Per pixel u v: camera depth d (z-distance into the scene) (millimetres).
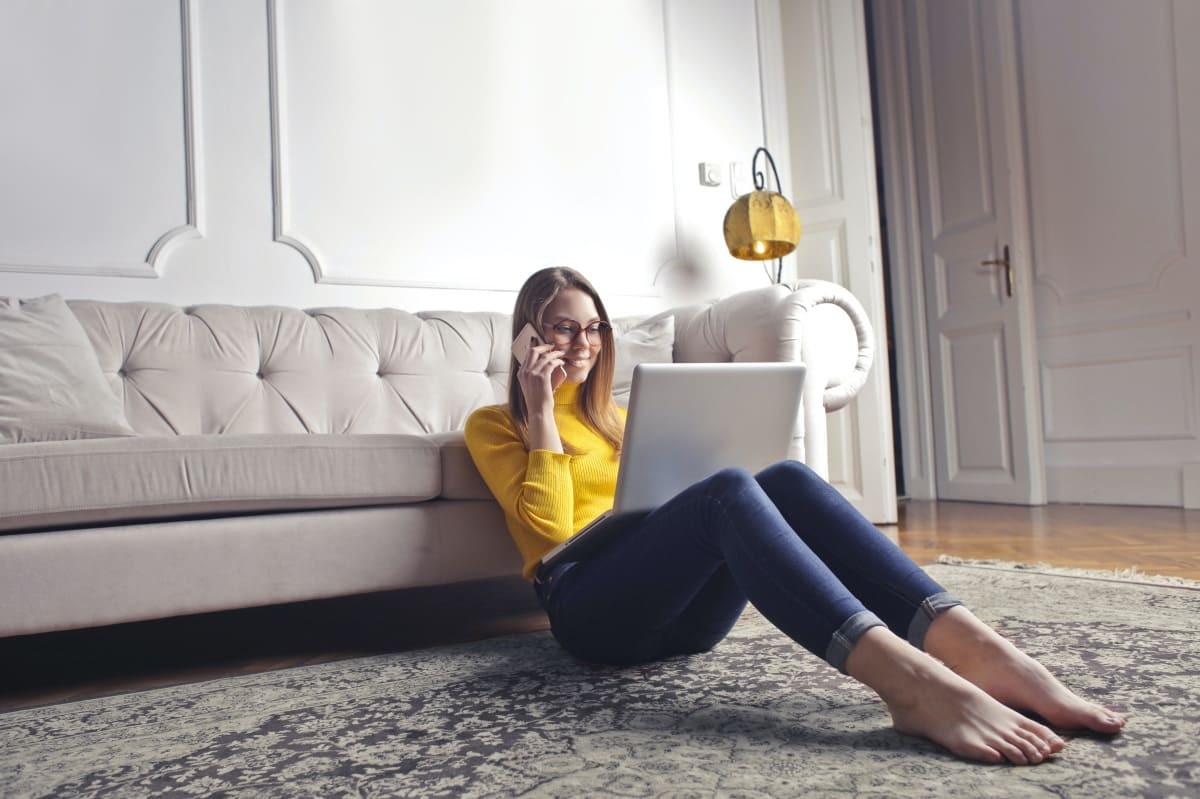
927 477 4723
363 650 1795
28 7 2484
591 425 1588
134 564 1538
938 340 4648
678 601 1274
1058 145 4168
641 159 3594
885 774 892
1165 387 3779
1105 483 3957
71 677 1700
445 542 1794
